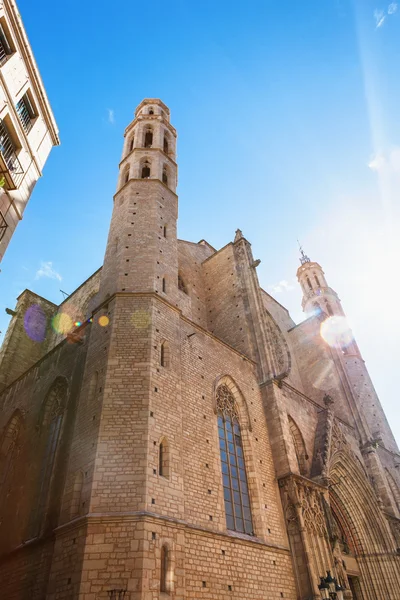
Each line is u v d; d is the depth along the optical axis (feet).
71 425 67.26
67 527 49.19
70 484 53.57
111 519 47.21
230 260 124.16
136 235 87.76
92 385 63.52
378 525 99.81
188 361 76.23
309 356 140.26
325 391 130.41
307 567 66.54
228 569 56.80
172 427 60.23
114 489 50.16
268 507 72.08
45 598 47.21
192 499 59.31
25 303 125.59
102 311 74.43
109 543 45.68
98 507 48.55
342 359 138.10
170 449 57.52
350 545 97.30
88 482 51.21
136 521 47.37
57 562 47.88
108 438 54.60
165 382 64.23
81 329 81.66
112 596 41.83
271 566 64.08
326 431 100.78
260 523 68.23
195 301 118.32
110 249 89.56
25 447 79.97
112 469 51.80
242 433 79.36
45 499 64.49
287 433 85.66
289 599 63.00
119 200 101.04
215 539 58.08
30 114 84.33
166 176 110.32
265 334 101.30
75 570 44.47
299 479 77.77
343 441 106.52
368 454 116.67
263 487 74.13
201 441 67.67
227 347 90.07
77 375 74.33
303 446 93.81
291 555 69.36
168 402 62.34
